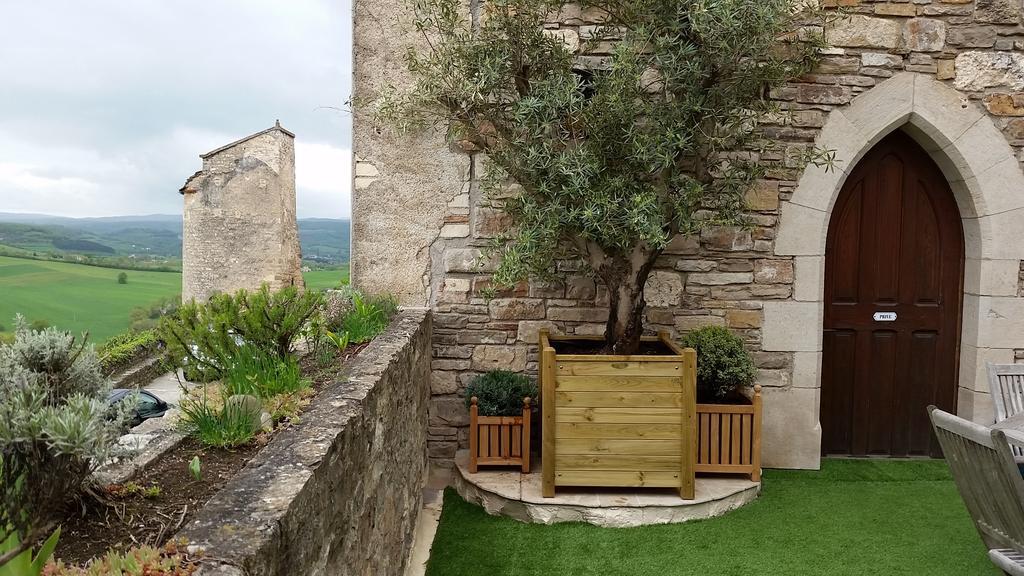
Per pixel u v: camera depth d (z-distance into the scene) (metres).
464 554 3.31
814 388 4.43
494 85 3.66
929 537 3.48
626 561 3.23
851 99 4.31
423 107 4.05
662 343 4.20
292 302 2.79
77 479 1.33
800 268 4.38
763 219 4.37
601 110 3.43
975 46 4.31
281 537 1.31
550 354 3.53
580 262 4.17
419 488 3.69
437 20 3.83
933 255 4.68
